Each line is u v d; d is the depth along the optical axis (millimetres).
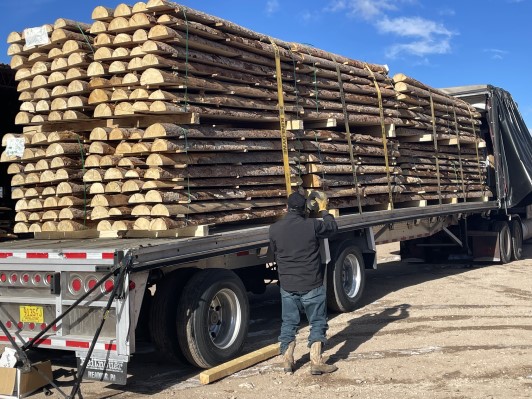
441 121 10844
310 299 5441
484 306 8367
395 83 9555
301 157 7316
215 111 5957
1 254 5367
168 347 5543
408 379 5242
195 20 5871
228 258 6203
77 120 5957
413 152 10078
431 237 12898
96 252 4812
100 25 5703
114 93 5629
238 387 5184
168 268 5566
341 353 6156
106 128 5746
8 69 8477
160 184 5441
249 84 6586
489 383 5074
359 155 8633
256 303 9430
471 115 12211
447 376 5289
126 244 5117
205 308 5504
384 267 13523
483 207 12258
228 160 6133
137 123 5730
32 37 5977
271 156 6812
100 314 4949
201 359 5480
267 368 5734
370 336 6812
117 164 5605
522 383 5055
